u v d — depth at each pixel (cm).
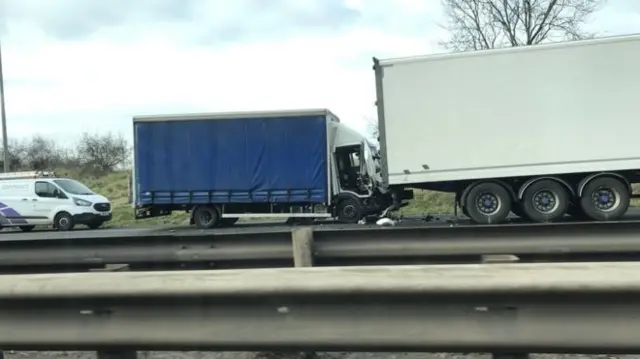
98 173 5181
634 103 1429
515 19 3153
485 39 3184
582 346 273
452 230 642
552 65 1454
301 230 644
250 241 661
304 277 293
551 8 3069
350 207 1788
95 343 312
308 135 1795
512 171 1473
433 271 290
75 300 312
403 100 1514
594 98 1442
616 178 1447
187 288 298
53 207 2238
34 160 5984
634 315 268
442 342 283
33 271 700
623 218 1499
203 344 303
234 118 1823
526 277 275
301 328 295
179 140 1844
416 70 1506
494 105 1478
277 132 1808
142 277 309
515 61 1467
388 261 651
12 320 322
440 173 1501
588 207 1457
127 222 2545
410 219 1803
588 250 620
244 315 300
